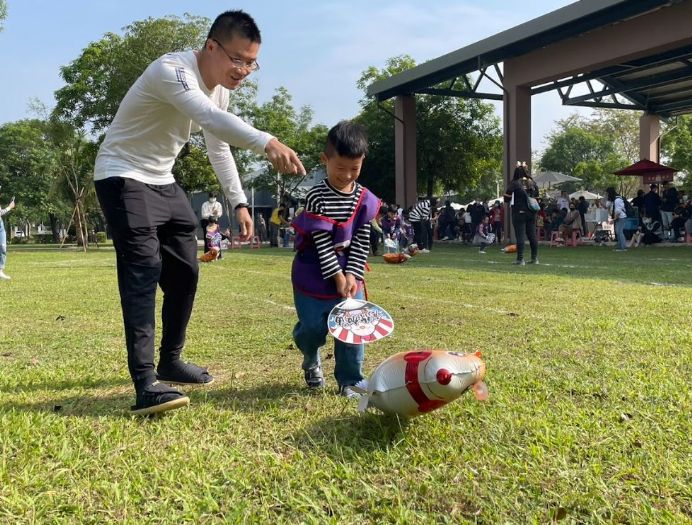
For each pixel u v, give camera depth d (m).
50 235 46.31
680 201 18.64
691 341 3.82
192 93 2.53
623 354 3.56
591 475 1.95
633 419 2.46
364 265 2.91
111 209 2.70
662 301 5.59
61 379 3.33
